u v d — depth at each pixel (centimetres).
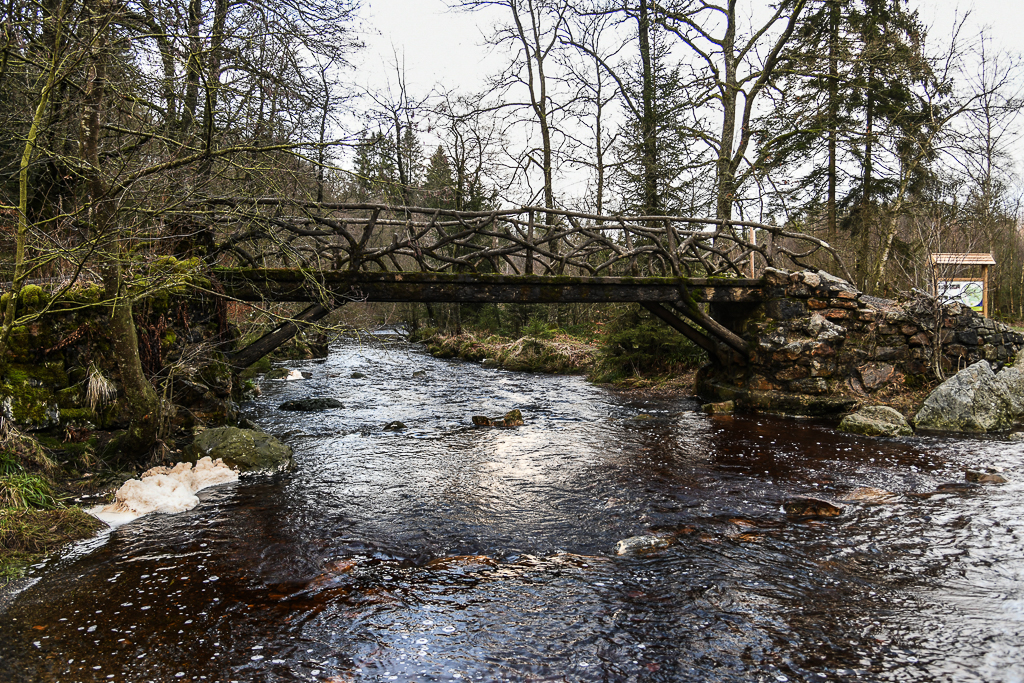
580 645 358
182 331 803
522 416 1091
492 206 2003
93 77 577
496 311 2464
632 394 1358
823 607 402
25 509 509
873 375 1098
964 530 529
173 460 686
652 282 1077
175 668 330
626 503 611
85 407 656
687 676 328
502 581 443
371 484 673
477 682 322
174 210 629
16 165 764
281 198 732
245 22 675
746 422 1016
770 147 1681
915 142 1641
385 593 423
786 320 1099
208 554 481
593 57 1708
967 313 1134
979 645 355
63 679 318
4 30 528
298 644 356
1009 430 927
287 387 1446
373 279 912
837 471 719
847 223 1981
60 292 657
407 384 1526
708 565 467
